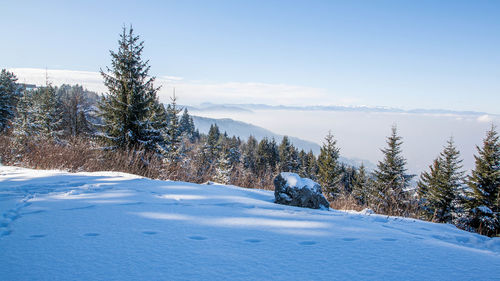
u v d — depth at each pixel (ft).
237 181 33.78
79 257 6.51
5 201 11.85
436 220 24.35
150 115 48.26
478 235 12.59
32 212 10.43
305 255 7.34
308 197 16.75
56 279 5.36
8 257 6.36
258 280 5.68
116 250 7.04
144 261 6.42
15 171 20.77
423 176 94.94
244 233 9.14
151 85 45.47
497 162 82.12
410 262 7.18
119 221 9.76
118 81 44.21
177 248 7.39
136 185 16.96
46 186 15.35
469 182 84.02
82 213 10.57
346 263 6.90
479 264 7.30
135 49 44.62
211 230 9.30
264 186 33.40
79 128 80.18
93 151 36.11
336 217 12.57
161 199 13.89
